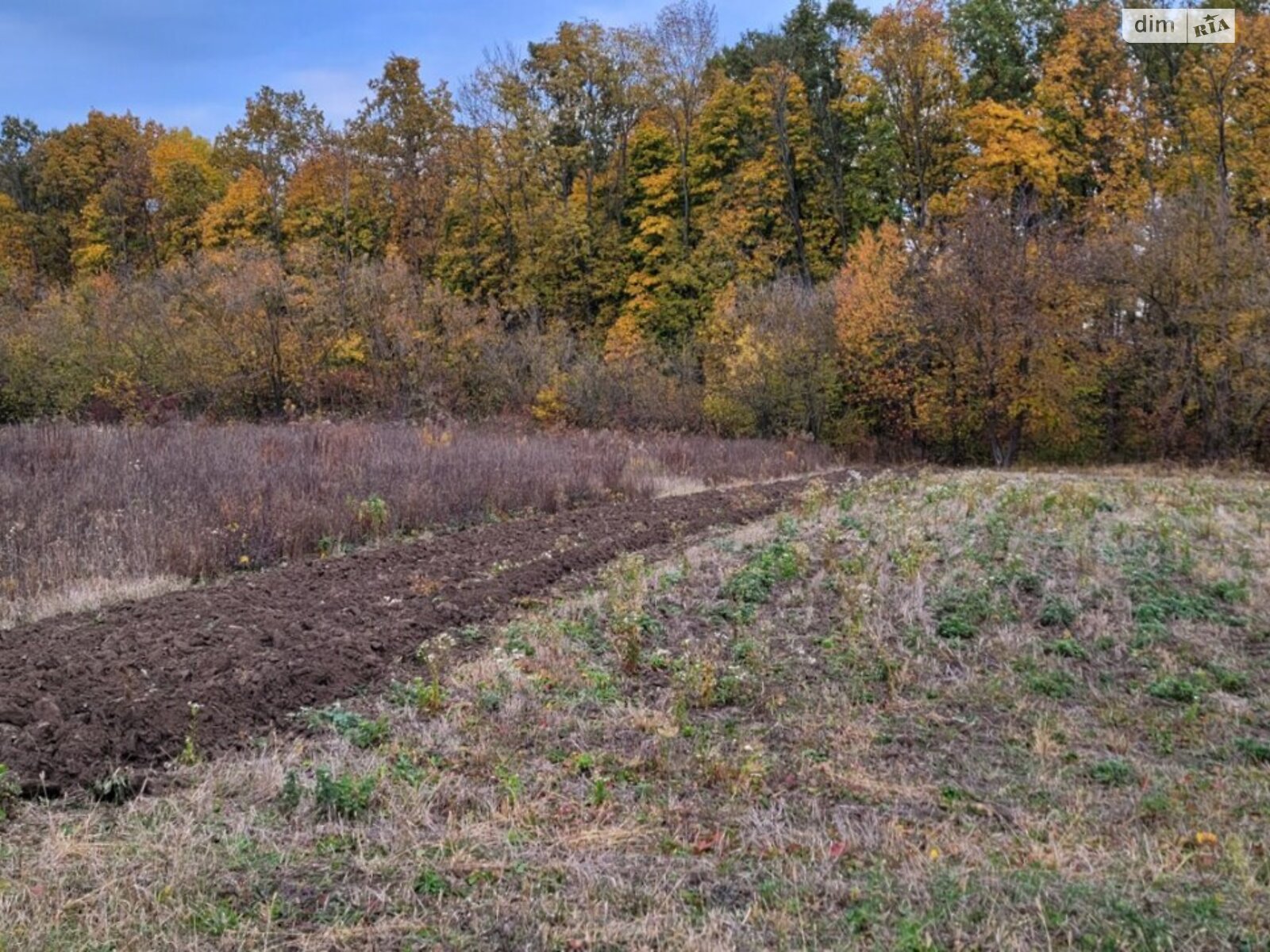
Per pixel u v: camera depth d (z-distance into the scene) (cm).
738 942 382
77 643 743
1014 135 2947
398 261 3381
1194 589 924
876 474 2172
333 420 2952
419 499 1388
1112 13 2909
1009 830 502
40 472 1367
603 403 3053
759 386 2844
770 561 1029
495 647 789
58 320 3272
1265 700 703
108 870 431
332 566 1070
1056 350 2492
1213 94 2614
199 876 426
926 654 794
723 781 547
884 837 480
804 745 614
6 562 974
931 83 3262
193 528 1112
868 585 923
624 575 1015
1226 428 2323
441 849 456
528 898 414
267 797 516
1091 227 2762
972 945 379
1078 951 375
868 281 2739
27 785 509
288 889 418
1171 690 720
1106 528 1132
